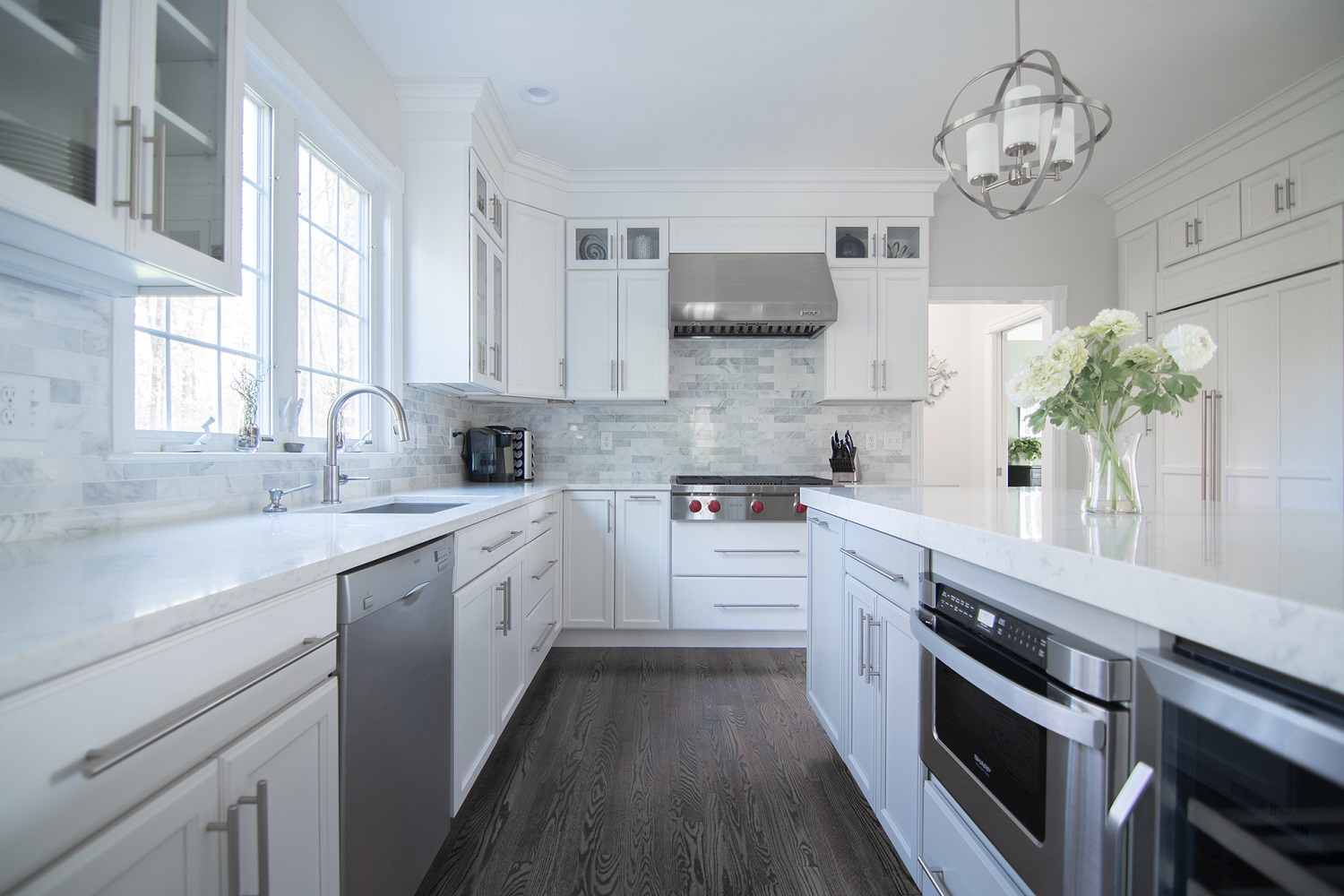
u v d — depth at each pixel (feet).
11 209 2.65
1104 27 7.61
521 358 10.69
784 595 10.73
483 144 9.26
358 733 3.46
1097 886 2.47
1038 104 4.79
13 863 1.65
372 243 8.17
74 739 1.82
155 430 4.76
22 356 3.57
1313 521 3.67
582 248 11.64
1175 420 11.32
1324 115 8.74
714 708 8.30
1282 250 9.36
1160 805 2.21
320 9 6.70
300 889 2.93
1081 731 2.47
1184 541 2.84
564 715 8.06
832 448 12.28
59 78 2.91
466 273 8.66
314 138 6.79
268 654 2.72
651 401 11.66
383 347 8.36
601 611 10.81
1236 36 7.82
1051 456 12.91
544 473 12.39
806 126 9.90
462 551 5.35
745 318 10.95
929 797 4.16
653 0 7.09
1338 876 1.62
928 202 11.60
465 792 5.40
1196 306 10.89
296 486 6.16
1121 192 12.34
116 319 4.17
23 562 3.01
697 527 10.77
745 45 7.89
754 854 5.28
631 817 5.78
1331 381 8.76
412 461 9.02
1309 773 1.71
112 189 3.15
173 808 2.16
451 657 5.04
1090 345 4.31
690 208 11.55
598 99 9.09
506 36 7.67
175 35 3.62
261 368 5.95
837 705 6.29
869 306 11.53
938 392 18.53
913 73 8.51
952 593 3.80
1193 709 2.04
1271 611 1.72
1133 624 2.37
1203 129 10.08
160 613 2.12
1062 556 2.64
